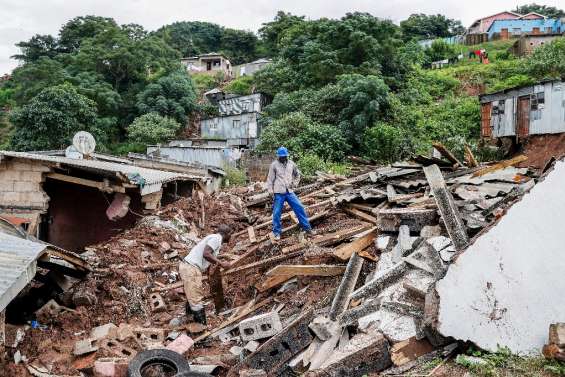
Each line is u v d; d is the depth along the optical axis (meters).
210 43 76.81
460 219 6.70
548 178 5.50
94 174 13.29
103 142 38.88
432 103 33.97
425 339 5.14
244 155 28.83
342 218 9.94
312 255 8.04
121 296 8.56
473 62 43.00
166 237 11.64
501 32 53.44
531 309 5.03
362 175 12.87
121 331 7.22
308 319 6.12
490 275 5.10
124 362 6.39
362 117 28.17
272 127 29.42
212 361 6.51
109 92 42.22
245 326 6.54
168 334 7.57
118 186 12.67
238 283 8.79
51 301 7.78
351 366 5.07
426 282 5.88
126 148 38.84
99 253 10.14
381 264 6.86
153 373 6.04
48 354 6.61
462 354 4.88
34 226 12.99
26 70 43.84
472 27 62.81
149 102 43.22
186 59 63.06
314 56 36.19
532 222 5.33
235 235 11.72
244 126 39.03
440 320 4.90
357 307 6.04
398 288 6.09
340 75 33.47
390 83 34.94
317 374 5.00
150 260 10.38
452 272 5.08
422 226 7.15
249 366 6.10
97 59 45.56
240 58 71.38
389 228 7.40
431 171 7.60
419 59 44.53
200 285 7.68
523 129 22.06
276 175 9.37
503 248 5.20
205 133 40.88
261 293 8.04
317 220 10.18
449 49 47.91
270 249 9.30
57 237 14.98
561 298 5.10
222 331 7.42
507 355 4.75
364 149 27.84
